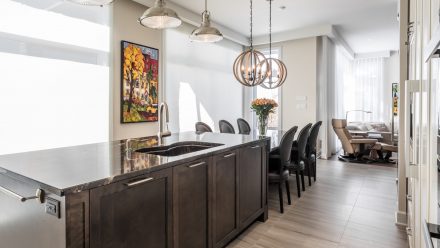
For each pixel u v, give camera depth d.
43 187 1.33
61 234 1.28
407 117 1.44
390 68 9.23
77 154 2.06
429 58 0.88
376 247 2.58
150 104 4.93
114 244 1.49
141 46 4.74
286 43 7.19
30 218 1.45
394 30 6.79
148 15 2.48
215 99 6.62
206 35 3.30
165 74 5.24
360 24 6.33
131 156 2.00
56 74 3.69
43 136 3.57
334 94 7.67
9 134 3.25
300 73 7.00
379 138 7.38
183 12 5.30
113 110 4.36
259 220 3.15
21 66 3.34
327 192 4.21
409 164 1.42
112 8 4.31
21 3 3.33
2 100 3.19
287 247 2.58
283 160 3.46
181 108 5.62
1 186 1.61
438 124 0.82
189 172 2.01
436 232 0.74
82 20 3.96
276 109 7.39
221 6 5.23
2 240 1.66
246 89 7.84
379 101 9.30
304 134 3.95
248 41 7.45
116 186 1.49
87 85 4.04
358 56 9.59
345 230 2.92
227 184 2.46
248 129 5.25
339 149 8.46
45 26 3.56
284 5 5.18
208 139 2.97
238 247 2.57
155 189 1.74
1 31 3.16
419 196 1.36
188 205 2.01
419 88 1.32
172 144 2.65
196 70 6.00
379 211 3.45
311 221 3.15
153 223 1.73
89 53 4.05
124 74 4.47
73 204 1.29
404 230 2.92
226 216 2.45
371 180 4.89
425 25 1.14
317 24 6.34
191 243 2.04
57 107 3.71
